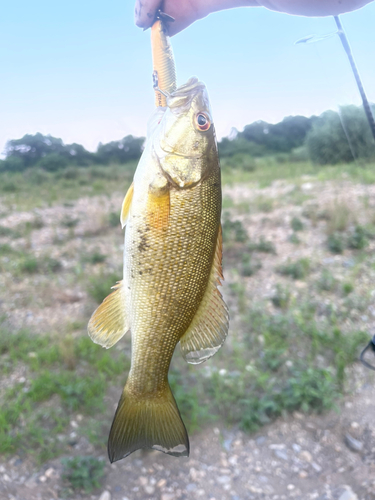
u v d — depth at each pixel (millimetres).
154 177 323
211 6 440
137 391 349
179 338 345
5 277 1285
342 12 399
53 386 753
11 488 579
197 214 326
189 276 330
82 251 1529
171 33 469
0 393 761
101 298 1098
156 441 345
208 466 620
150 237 326
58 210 2355
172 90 348
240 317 984
